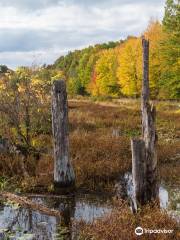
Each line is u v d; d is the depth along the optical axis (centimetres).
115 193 947
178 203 862
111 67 6197
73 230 731
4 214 834
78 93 8462
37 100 1318
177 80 3525
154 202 728
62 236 708
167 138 1816
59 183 952
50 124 1430
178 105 3572
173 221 662
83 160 1118
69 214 824
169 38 3538
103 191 970
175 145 1516
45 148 1247
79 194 952
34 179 1006
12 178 1040
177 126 2173
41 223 778
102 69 6406
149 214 686
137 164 765
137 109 3061
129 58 4788
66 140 948
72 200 913
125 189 975
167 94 4066
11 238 704
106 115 2641
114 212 716
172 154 1366
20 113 1254
